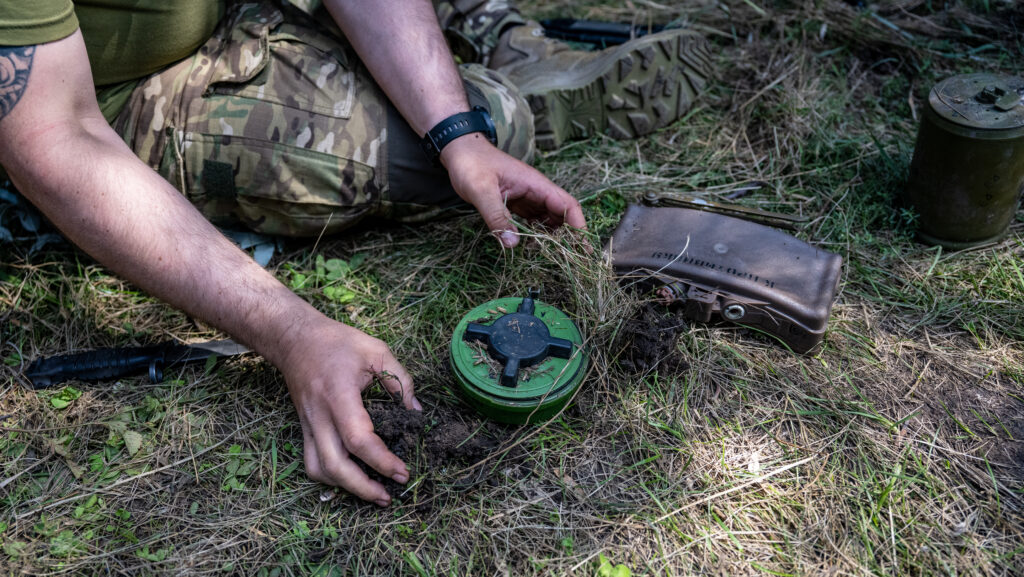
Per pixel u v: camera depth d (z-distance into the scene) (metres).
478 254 2.33
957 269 2.27
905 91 2.97
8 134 1.64
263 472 1.79
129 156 1.75
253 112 2.15
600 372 1.93
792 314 1.96
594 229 2.34
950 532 1.65
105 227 1.68
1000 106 2.13
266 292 1.77
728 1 3.43
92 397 1.97
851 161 2.67
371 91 2.27
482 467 1.78
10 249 2.36
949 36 3.17
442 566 1.62
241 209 2.28
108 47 2.07
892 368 2.01
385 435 1.71
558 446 1.83
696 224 2.17
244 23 2.24
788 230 2.41
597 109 2.76
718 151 2.79
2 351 2.12
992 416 1.89
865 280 2.25
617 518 1.70
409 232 2.48
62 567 1.62
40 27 1.62
